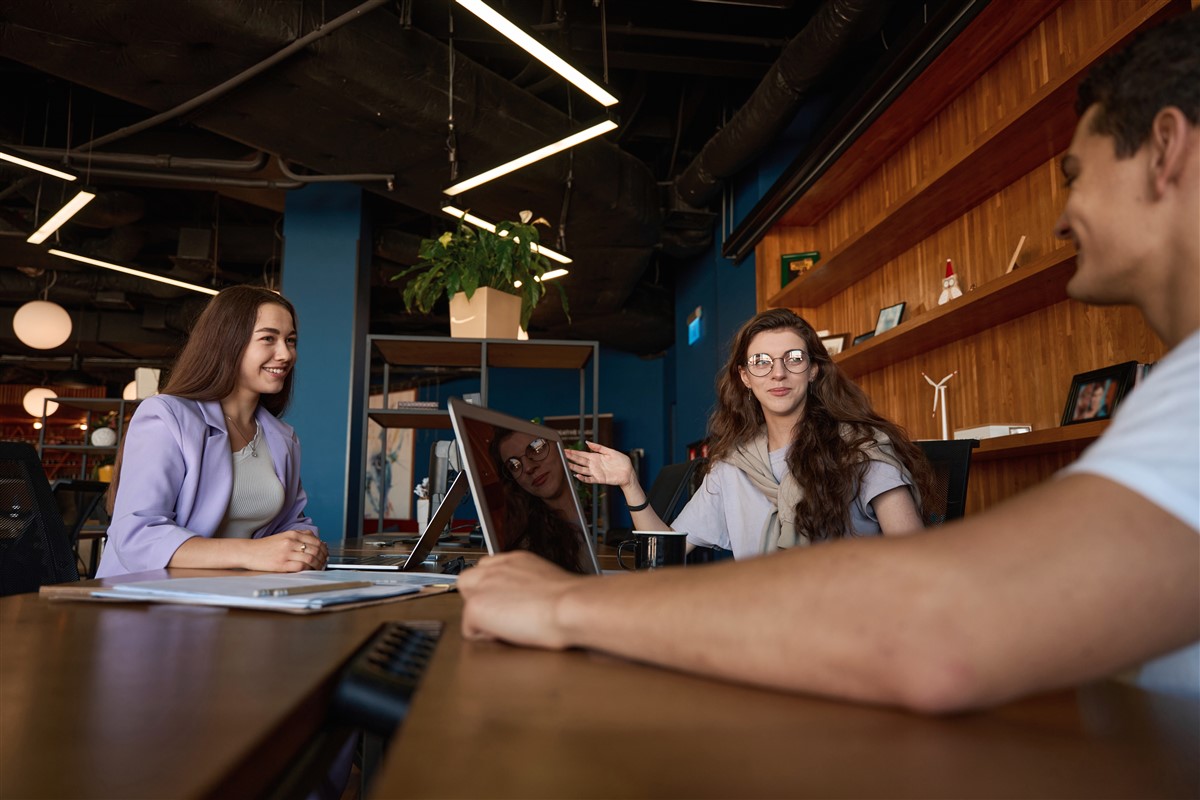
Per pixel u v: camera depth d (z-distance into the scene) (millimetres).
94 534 4000
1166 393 388
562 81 5375
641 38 4922
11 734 334
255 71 3707
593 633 481
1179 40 445
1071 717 397
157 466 1533
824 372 1855
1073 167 505
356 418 5812
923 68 3268
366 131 4434
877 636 360
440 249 3322
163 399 1636
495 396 10805
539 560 612
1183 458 357
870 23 3668
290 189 5480
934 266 3686
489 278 3346
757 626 399
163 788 267
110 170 5234
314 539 1368
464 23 4754
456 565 1475
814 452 1734
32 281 8312
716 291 6652
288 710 377
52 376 12320
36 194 5941
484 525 748
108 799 255
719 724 354
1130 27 2102
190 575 1113
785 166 5586
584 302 7660
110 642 573
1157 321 471
